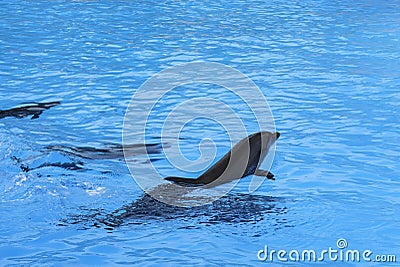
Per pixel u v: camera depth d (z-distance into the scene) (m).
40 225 11.59
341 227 11.55
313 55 22.14
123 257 10.64
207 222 11.59
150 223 11.59
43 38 24.52
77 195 12.65
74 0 30.77
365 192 12.87
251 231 11.34
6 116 16.91
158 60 21.77
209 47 23.17
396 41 23.72
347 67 20.77
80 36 24.75
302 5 29.94
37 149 14.82
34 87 19.28
